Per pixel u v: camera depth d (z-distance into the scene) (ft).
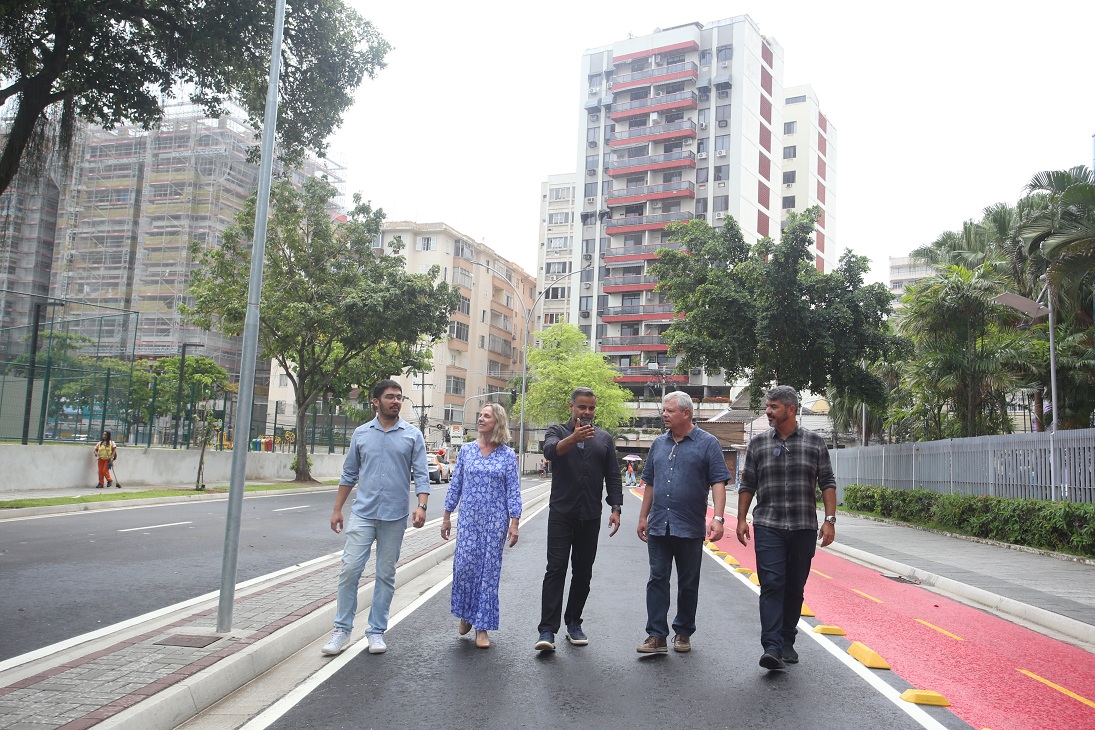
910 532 67.77
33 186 53.78
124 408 93.45
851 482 102.53
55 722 14.24
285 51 59.36
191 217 182.60
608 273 250.57
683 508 22.26
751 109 238.27
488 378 277.85
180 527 53.16
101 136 186.60
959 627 28.25
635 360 242.78
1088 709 18.22
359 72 61.41
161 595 29.22
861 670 20.98
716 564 43.78
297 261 117.60
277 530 53.98
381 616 22.07
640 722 16.26
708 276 76.23
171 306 179.93
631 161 244.42
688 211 235.40
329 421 159.02
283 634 21.50
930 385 82.12
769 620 20.79
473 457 23.00
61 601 27.73
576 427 22.56
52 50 49.83
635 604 30.04
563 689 18.48
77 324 88.79
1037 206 78.48
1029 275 78.48
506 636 24.02
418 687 18.49
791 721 16.56
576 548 23.08
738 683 19.35
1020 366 78.38
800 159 260.62
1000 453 63.00
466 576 22.62
